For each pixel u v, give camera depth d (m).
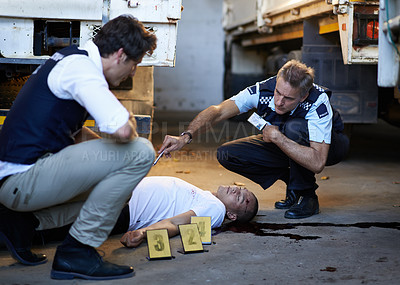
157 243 2.51
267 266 2.38
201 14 12.87
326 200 3.82
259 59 9.19
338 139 3.47
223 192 3.07
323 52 5.29
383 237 2.87
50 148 2.18
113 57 2.15
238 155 3.47
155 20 3.31
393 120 5.78
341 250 2.63
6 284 2.12
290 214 3.27
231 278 2.22
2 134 2.19
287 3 5.72
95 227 2.17
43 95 2.15
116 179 2.14
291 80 2.98
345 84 5.30
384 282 2.19
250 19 7.56
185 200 2.92
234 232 2.96
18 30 3.21
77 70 2.08
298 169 3.30
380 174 4.88
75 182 2.14
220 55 13.04
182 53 12.94
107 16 3.25
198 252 2.58
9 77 3.36
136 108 4.01
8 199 2.19
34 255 2.39
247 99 3.31
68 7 3.20
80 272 2.19
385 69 2.40
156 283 2.16
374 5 4.28
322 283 2.18
